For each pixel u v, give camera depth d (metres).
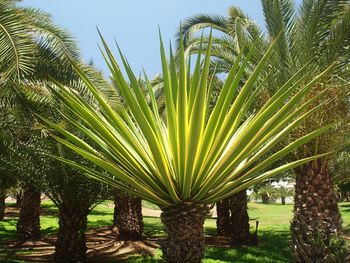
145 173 4.59
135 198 13.45
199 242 4.55
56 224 18.50
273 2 7.82
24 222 13.58
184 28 11.06
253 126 4.32
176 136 4.26
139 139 5.05
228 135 4.57
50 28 8.00
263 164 4.61
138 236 13.25
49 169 9.14
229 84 4.27
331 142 6.86
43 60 8.01
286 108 4.45
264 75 7.57
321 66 7.16
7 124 8.07
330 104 6.79
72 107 4.94
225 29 10.85
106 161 4.76
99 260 10.79
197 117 4.04
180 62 4.17
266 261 10.47
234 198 13.31
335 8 7.57
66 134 5.01
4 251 11.71
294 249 6.90
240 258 10.78
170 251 4.52
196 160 4.32
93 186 9.42
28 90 7.64
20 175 9.52
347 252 6.59
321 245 6.58
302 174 7.14
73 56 8.07
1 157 9.03
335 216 6.90
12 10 6.66
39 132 8.54
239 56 4.41
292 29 7.82
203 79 4.01
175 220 4.57
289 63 7.39
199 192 4.53
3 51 6.21
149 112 4.50
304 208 6.92
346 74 7.40
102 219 21.58
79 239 10.13
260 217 27.22
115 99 7.82
